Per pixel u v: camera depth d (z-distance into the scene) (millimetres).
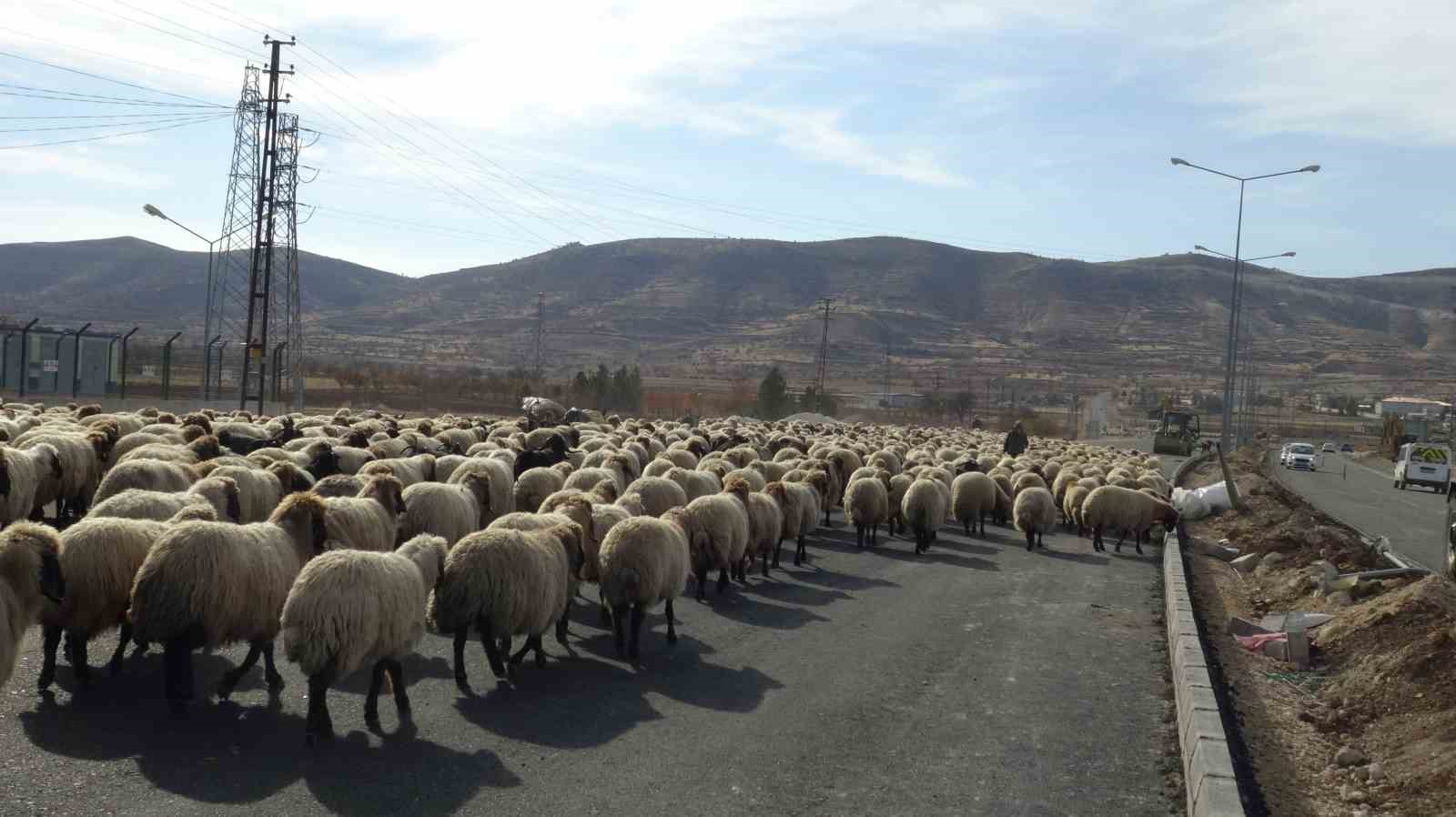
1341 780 9719
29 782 7391
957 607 16406
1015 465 32969
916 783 8750
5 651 7832
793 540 23266
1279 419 174000
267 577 9383
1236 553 24922
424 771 8234
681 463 25344
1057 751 9766
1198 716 9195
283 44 48562
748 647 13102
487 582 10211
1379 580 17188
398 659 9336
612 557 12070
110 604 9375
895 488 24703
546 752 8875
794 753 9289
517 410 74812
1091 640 14562
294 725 9039
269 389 61312
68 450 16906
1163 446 86312
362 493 12797
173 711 9055
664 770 8680
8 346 49344
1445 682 11281
